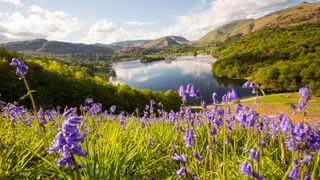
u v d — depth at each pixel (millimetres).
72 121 2818
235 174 4891
